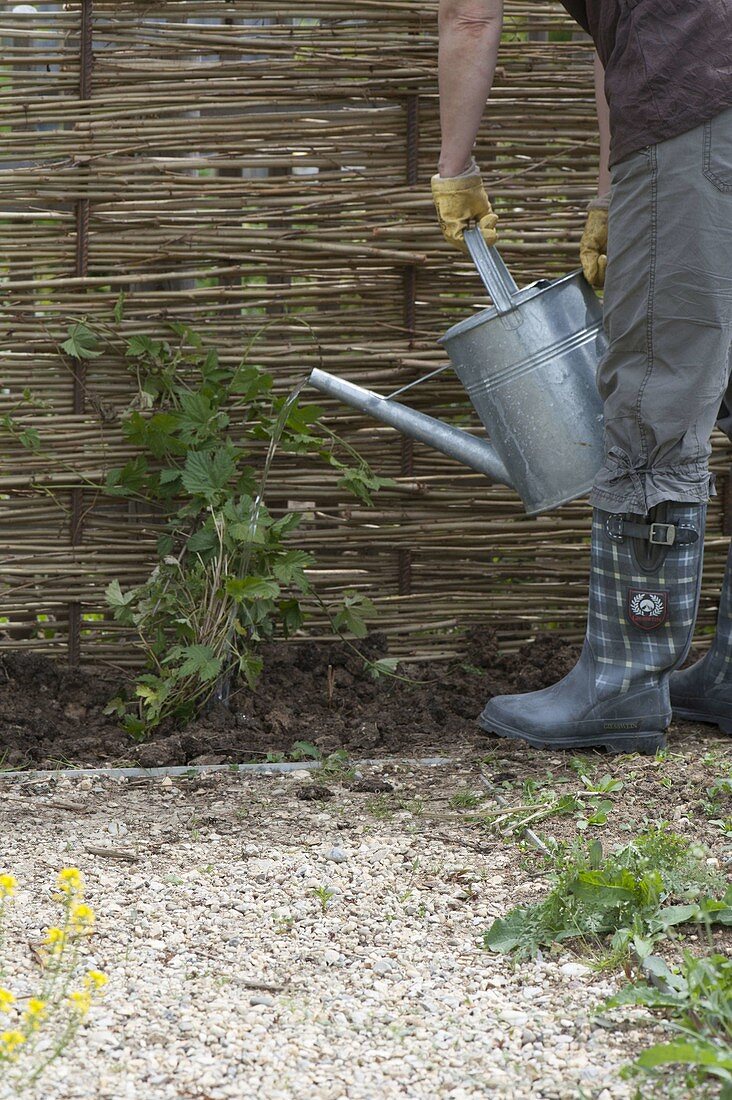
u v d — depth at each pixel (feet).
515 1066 6.80
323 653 14.85
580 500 15.43
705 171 10.58
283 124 14.33
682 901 8.71
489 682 14.84
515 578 15.72
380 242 14.61
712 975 7.32
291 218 14.49
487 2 11.31
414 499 15.26
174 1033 7.13
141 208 14.30
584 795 11.09
